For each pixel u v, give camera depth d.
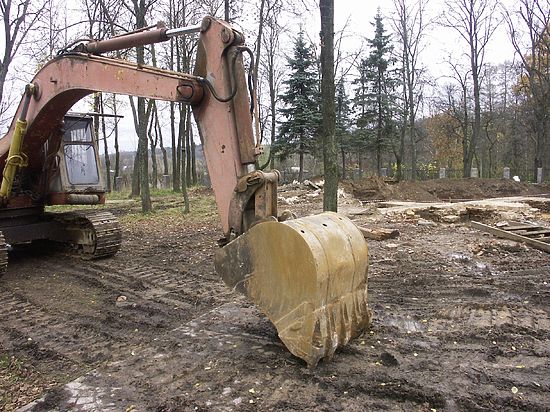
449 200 23.19
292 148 28.64
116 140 33.34
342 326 4.42
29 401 3.96
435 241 10.06
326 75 9.16
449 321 5.36
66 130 8.64
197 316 5.87
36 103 7.19
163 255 9.48
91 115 9.00
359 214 14.31
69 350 4.98
